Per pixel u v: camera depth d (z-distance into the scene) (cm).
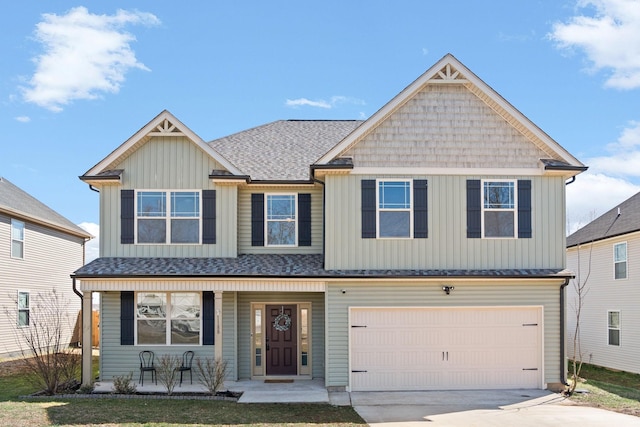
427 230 1720
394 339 1689
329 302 1680
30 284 2614
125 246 1798
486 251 1725
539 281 1698
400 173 1731
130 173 1809
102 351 1756
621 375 2184
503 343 1702
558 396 1602
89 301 1652
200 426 1212
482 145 1753
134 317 1764
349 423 1267
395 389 1675
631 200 2584
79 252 3189
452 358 1692
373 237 1712
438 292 1692
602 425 1238
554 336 1702
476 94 1767
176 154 1816
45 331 2605
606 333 2389
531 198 1747
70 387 1642
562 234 1742
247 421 1271
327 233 1709
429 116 1756
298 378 1839
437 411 1405
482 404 1491
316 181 1775
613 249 2358
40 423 1201
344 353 1669
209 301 1769
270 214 1889
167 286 1667
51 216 2864
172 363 1695
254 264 1742
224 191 1820
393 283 1688
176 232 1806
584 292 2555
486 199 1741
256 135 2234
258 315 1867
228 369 1773
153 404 1443
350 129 2306
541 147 1759
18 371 2033
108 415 1291
